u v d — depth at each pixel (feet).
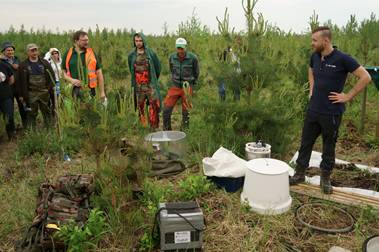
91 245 8.92
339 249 8.55
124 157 10.33
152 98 19.42
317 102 11.73
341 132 19.53
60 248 8.64
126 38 67.67
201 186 12.24
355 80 19.38
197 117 19.48
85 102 9.56
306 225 9.84
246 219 10.47
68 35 60.49
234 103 15.20
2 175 14.14
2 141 18.70
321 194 12.00
